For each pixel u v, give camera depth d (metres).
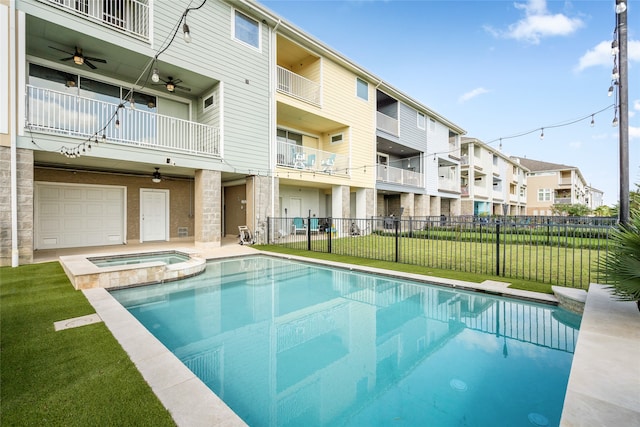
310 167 13.60
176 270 6.25
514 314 4.45
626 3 4.64
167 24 8.95
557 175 38.84
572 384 1.98
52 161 8.73
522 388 2.62
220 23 10.16
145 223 11.62
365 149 15.64
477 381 2.76
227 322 4.25
